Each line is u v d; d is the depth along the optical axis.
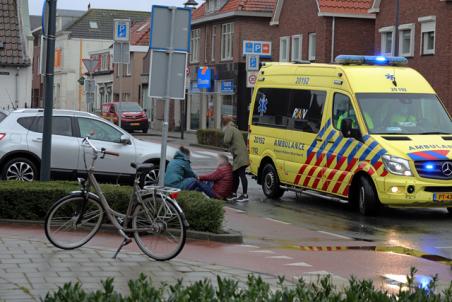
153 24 12.50
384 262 10.96
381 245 12.58
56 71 90.50
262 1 52.03
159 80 12.57
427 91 17.16
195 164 28.28
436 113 16.89
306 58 47.03
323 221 15.37
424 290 5.54
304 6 47.19
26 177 17.97
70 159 17.95
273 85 19.50
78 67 87.44
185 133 54.94
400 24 39.81
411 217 16.23
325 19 45.06
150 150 18.56
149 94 12.55
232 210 16.61
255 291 5.34
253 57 30.11
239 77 50.47
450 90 36.19
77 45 87.19
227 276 9.20
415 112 16.69
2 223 12.48
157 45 12.53
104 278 8.81
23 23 36.19
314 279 9.16
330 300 5.24
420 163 15.41
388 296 5.54
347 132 16.42
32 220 12.54
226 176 17.62
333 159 16.91
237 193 20.06
